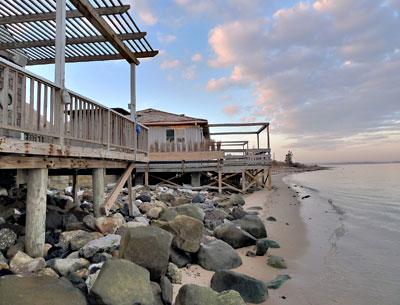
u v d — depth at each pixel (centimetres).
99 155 545
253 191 1798
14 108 346
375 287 483
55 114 429
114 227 551
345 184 2973
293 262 597
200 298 326
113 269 316
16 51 731
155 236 407
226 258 537
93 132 534
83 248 432
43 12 584
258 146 1977
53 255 427
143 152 838
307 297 439
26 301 254
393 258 632
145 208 872
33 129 378
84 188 1166
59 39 446
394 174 4894
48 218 547
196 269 504
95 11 530
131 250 389
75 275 357
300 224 984
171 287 384
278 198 1602
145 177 1551
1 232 424
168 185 1587
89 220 552
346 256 645
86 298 300
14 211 554
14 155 359
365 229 927
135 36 662
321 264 590
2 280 274
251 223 793
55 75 440
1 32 647
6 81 332
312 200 1658
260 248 626
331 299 437
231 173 1730
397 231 896
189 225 539
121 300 288
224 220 894
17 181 614
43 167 411
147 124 1808
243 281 425
